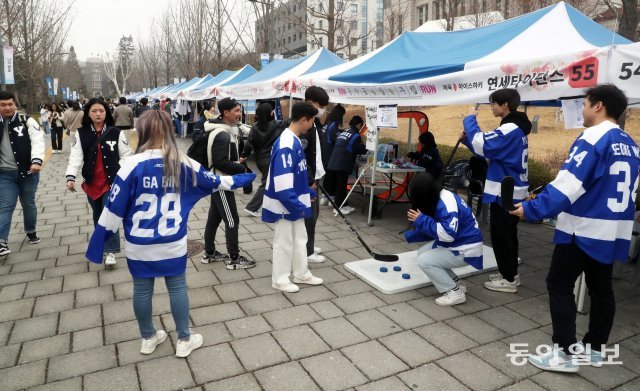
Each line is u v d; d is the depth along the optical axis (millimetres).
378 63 5539
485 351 2906
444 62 4324
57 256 4477
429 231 3467
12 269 4117
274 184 3432
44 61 23641
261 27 16266
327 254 4777
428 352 2877
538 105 6109
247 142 5461
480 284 4055
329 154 6672
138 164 2432
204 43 20531
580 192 2418
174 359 2723
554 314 2691
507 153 3512
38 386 2447
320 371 2637
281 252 3680
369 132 5816
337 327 3172
